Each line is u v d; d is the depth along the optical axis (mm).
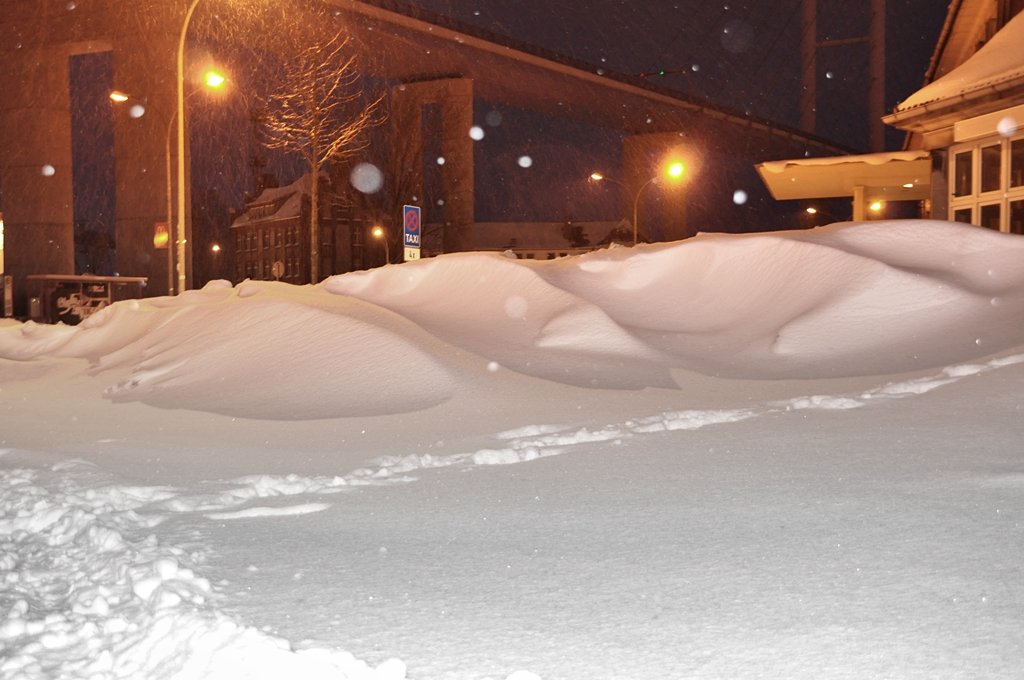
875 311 13922
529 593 4434
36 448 10211
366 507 6676
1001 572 4324
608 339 14000
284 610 4273
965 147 28125
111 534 5609
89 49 67625
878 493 6098
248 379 13648
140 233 63219
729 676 3312
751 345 13820
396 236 63594
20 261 68812
